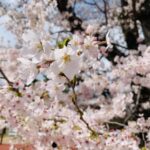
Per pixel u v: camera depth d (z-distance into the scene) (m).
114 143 2.46
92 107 5.86
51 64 1.52
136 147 2.49
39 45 1.62
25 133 2.62
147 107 5.90
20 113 2.52
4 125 2.71
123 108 4.63
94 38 1.74
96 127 2.64
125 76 4.71
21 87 2.45
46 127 2.57
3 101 2.46
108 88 5.86
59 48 1.63
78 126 2.56
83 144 2.47
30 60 1.63
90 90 5.41
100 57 1.81
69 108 2.85
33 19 4.23
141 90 6.04
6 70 4.67
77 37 1.68
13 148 3.22
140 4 6.41
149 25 6.31
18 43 5.47
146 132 3.33
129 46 6.54
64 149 2.57
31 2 4.39
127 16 6.68
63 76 1.64
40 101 2.50
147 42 6.30
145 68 4.32
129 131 2.70
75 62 1.52
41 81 2.38
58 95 2.02
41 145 2.62
